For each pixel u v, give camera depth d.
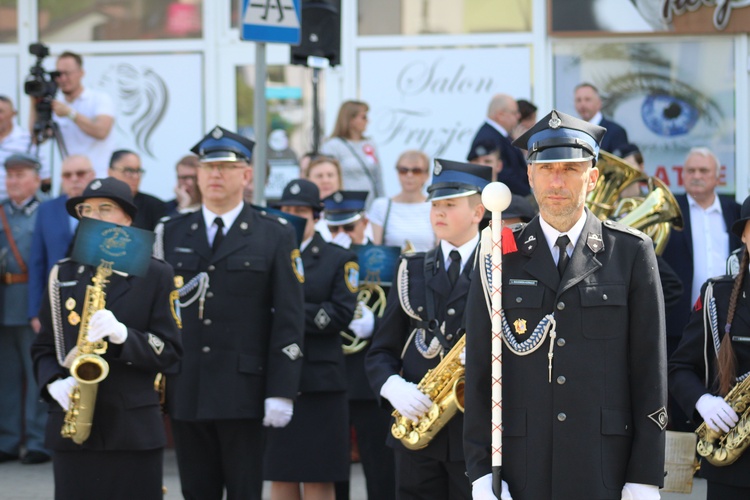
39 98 26.28
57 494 15.85
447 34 32.19
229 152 17.62
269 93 32.66
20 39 33.34
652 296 12.09
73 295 15.91
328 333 19.45
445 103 32.22
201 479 17.81
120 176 24.45
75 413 15.27
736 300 14.69
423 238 24.58
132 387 15.72
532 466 12.03
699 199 23.47
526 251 12.26
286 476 19.20
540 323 12.09
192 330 17.52
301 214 20.28
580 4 31.44
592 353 12.01
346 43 32.44
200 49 33.09
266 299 17.81
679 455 15.07
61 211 24.31
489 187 12.16
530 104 27.80
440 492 15.77
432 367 15.62
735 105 31.17
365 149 27.73
